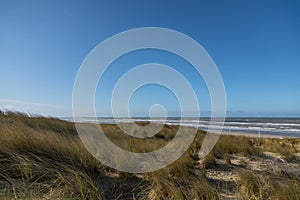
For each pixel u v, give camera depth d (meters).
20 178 3.40
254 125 41.69
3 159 3.63
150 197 3.31
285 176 4.50
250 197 3.34
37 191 3.03
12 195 2.78
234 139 11.16
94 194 3.13
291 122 53.62
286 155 6.64
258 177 4.07
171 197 3.21
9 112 9.92
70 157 4.14
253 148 7.80
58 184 3.29
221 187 3.79
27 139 4.27
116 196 3.33
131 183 3.76
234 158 6.21
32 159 3.81
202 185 3.56
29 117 9.76
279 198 3.20
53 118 11.46
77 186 3.21
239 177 4.27
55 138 5.01
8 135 4.38
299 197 3.16
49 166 3.71
